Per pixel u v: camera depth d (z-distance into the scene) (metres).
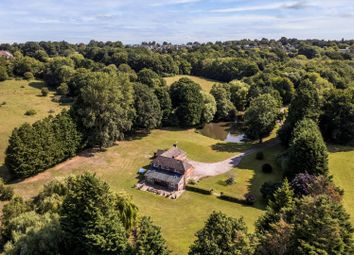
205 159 83.31
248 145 93.56
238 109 128.25
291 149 68.38
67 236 38.97
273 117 93.12
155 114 97.56
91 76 88.62
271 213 39.69
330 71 139.12
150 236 32.59
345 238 31.89
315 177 55.31
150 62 179.50
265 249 30.97
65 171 73.12
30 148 68.06
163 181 67.94
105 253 36.41
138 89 96.31
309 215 31.95
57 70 148.12
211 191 65.31
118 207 43.81
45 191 52.53
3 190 59.59
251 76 153.00
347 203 59.22
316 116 88.44
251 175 73.75
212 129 111.94
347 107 87.56
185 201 62.62
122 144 90.56
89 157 81.00
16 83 152.62
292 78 138.12
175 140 94.81
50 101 129.88
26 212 46.81
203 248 30.69
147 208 58.72
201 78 182.12
